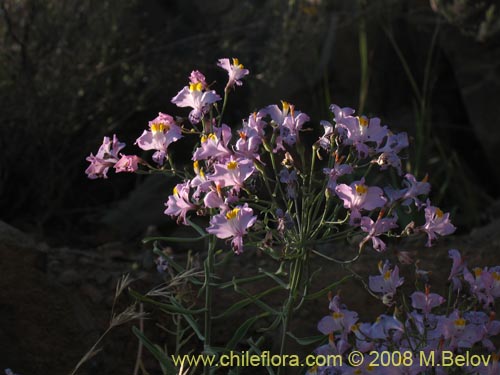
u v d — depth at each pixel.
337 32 2.34
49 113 2.03
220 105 2.37
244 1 2.45
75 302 1.23
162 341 1.26
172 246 1.81
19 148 2.05
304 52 2.33
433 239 0.94
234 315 1.29
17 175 2.09
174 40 2.39
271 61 2.22
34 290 1.18
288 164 0.98
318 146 0.99
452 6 2.09
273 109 1.01
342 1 2.38
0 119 2.01
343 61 2.34
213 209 0.99
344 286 1.33
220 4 2.45
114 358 1.22
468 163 2.33
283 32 2.22
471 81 2.24
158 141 1.00
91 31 2.12
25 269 1.19
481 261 1.44
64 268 1.33
